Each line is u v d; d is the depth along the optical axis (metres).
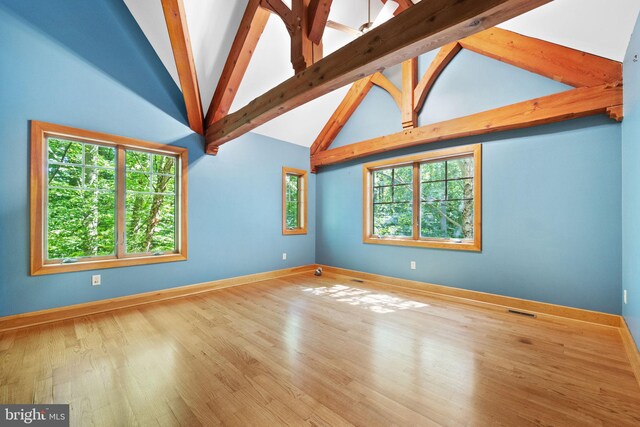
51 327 2.57
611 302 2.62
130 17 3.24
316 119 4.96
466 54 3.45
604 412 1.46
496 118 3.11
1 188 2.50
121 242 3.23
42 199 2.72
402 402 1.54
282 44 3.60
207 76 3.57
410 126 3.88
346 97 4.82
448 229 3.81
